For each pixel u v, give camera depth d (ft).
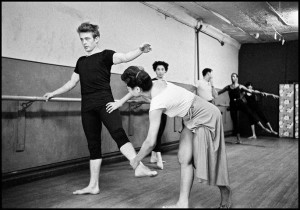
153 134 7.02
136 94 7.44
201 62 23.31
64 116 12.02
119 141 8.93
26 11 10.43
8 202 8.26
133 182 10.64
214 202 8.50
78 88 12.71
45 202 8.29
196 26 21.86
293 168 13.43
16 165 10.19
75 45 12.51
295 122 27.84
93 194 9.14
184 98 7.31
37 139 10.95
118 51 14.83
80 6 12.62
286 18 20.24
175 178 11.31
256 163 14.66
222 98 27.63
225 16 20.13
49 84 11.32
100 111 9.05
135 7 15.97
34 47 10.77
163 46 18.51
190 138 7.76
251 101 24.26
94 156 9.18
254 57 30.40
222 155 7.56
